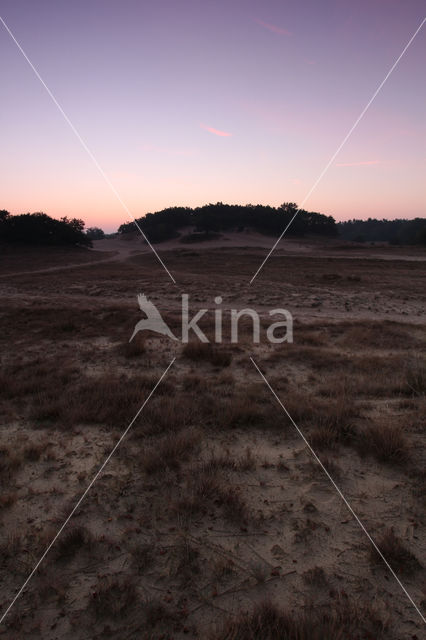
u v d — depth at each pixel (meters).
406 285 28.16
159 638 2.61
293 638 2.58
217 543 3.47
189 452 5.02
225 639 2.57
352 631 2.60
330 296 22.92
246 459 4.82
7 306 19.95
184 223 176.62
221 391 7.41
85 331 13.83
